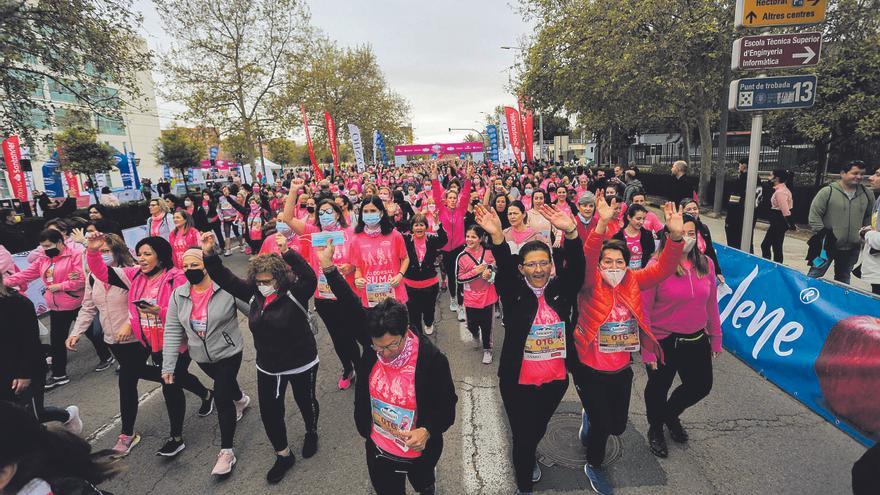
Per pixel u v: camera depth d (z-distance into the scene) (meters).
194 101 21.67
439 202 7.72
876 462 1.85
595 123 24.70
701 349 3.33
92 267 3.68
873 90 12.44
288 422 4.15
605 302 2.91
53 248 5.11
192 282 3.43
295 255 3.34
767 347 4.58
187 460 3.66
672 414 3.51
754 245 10.66
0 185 30.22
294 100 24.28
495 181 10.89
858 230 6.06
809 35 5.56
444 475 3.32
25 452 1.56
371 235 4.67
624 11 14.28
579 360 3.02
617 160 36.12
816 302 4.09
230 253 12.69
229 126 23.03
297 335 3.29
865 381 3.45
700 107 17.20
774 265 4.71
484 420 4.02
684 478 3.14
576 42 16.16
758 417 3.85
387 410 2.40
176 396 3.67
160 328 3.74
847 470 3.17
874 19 12.36
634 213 5.30
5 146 13.70
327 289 4.58
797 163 19.67
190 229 7.41
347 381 4.77
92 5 10.60
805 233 11.91
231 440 3.47
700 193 18.25
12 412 1.58
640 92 15.79
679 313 3.27
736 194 8.91
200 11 20.69
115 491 3.30
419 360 2.33
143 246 3.69
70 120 12.77
